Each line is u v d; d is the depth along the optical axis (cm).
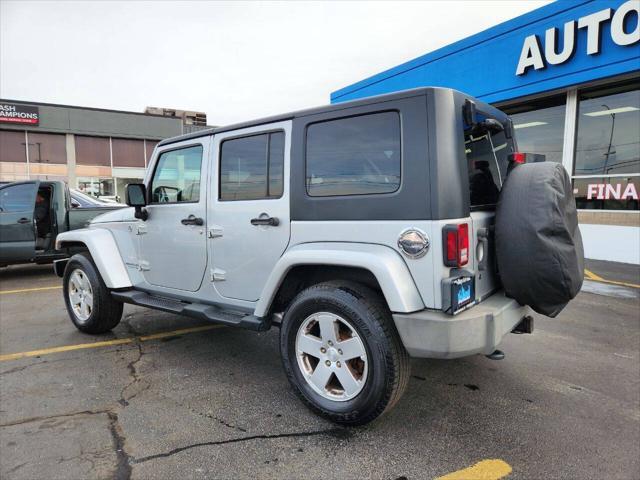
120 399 321
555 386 341
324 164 291
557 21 875
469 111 268
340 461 245
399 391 262
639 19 748
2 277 853
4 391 335
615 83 858
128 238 445
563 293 255
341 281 286
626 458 247
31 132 2481
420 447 259
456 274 253
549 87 909
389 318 263
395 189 261
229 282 353
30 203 794
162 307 391
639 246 862
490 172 320
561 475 232
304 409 306
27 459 248
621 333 468
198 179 374
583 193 948
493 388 338
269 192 322
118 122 2700
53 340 457
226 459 248
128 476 233
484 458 248
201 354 414
